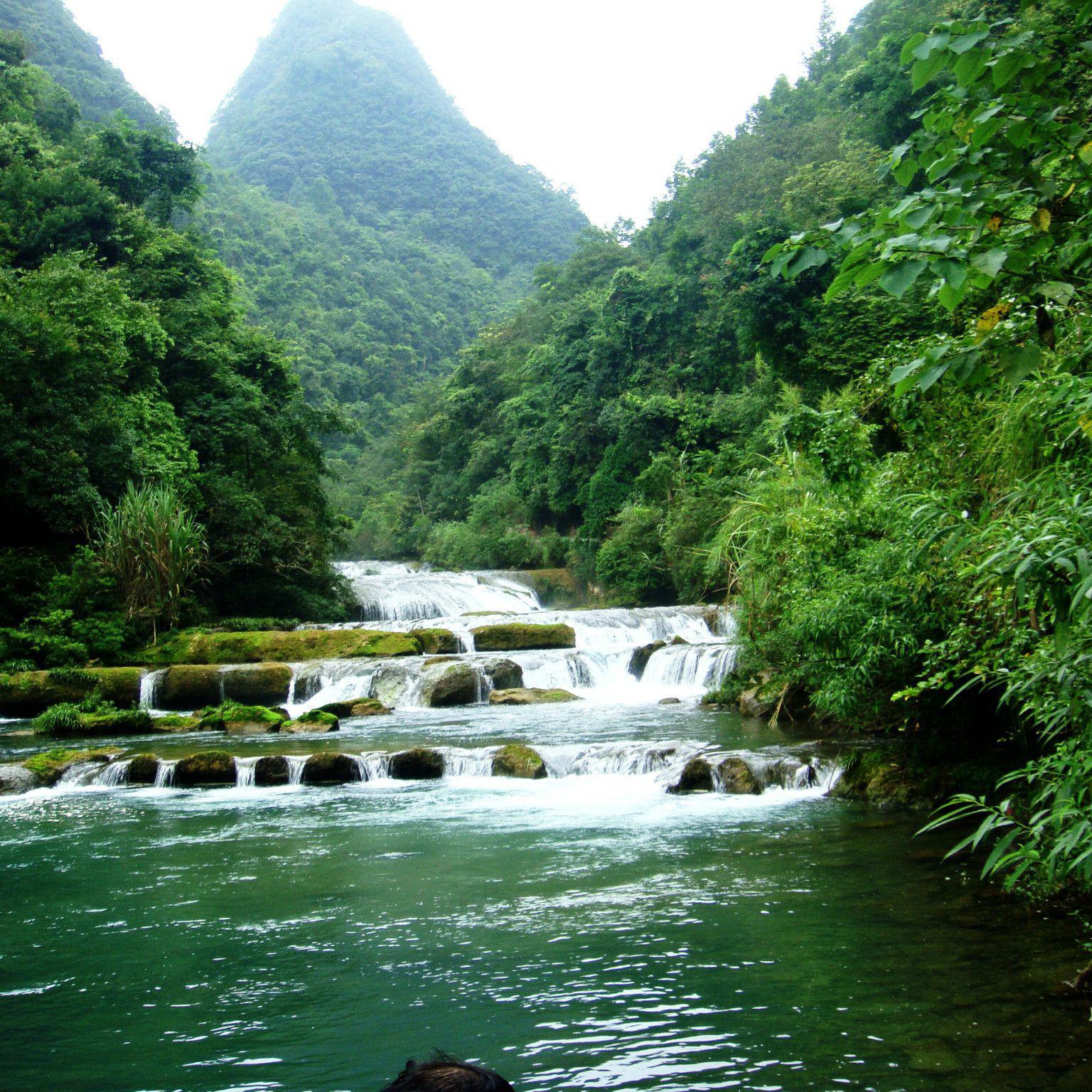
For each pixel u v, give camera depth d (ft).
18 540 89.51
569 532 168.35
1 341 87.25
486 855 28.53
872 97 134.41
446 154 630.74
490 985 18.30
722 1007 16.60
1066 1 10.71
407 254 500.33
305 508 114.62
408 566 191.01
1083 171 10.87
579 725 53.26
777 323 101.19
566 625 83.05
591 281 224.94
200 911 23.91
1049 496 15.06
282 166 584.81
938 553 23.77
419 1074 4.46
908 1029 15.26
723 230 158.71
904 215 10.51
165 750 48.60
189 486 99.25
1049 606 14.87
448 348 431.02
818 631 32.27
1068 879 20.44
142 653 76.89
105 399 94.32
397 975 19.03
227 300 145.69
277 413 123.13
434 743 48.34
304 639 77.25
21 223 125.59
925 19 127.13
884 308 91.86
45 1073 15.16
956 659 24.53
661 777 38.24
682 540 109.70
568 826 31.91
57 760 45.09
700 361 144.87
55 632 76.79
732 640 56.39
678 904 22.80
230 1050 15.84
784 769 36.22
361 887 25.59
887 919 20.72
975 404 23.68
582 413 152.76
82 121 181.68
